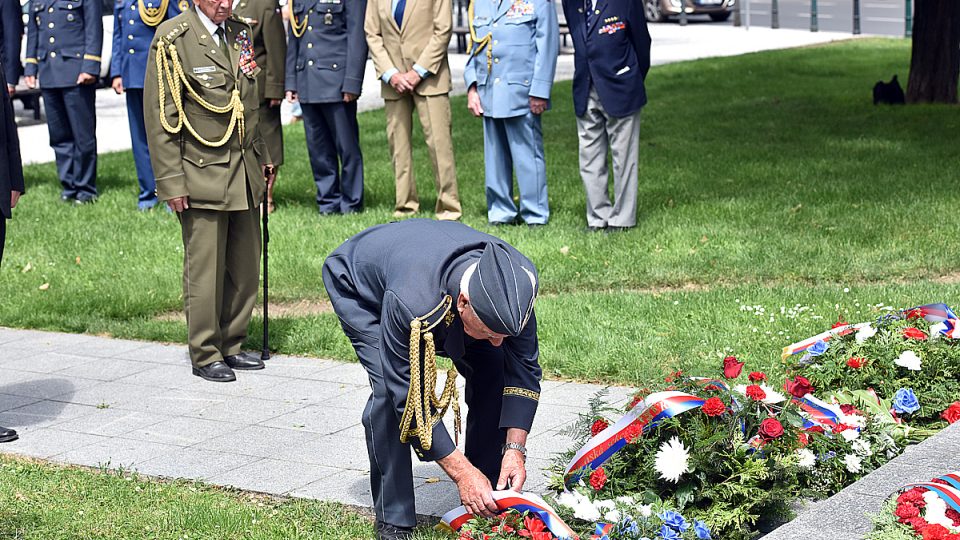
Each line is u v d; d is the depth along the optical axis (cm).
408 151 1127
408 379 418
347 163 1146
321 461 570
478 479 428
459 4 2708
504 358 456
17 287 938
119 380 718
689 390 479
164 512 506
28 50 1246
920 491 403
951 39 1728
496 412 473
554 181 1273
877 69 2169
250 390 690
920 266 870
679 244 960
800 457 455
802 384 491
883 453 499
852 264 877
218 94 698
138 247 1048
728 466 447
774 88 1962
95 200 1266
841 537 384
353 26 1106
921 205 1050
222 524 489
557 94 2000
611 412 611
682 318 755
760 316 743
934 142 1393
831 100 1795
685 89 2005
